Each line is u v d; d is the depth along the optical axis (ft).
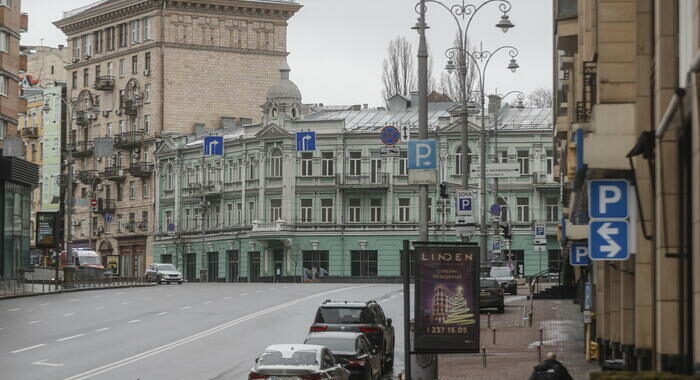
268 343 145.79
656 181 61.05
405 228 353.92
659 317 58.49
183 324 170.30
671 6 58.18
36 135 472.03
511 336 145.69
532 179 344.90
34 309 197.57
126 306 204.33
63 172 466.29
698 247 46.68
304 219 362.53
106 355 132.77
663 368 58.34
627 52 76.23
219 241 383.45
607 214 70.85
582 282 167.12
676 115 52.70
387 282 346.13
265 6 426.92
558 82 145.07
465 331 95.35
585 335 122.83
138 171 416.67
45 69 538.47
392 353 129.80
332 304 122.42
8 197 262.47
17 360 127.13
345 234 357.82
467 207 145.28
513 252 346.54
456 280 95.35
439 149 352.08
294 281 359.05
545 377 80.18
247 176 374.84
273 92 368.89
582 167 73.15
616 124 71.67
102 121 445.78
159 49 416.26
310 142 317.42
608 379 40.96
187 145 398.62
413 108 383.04
